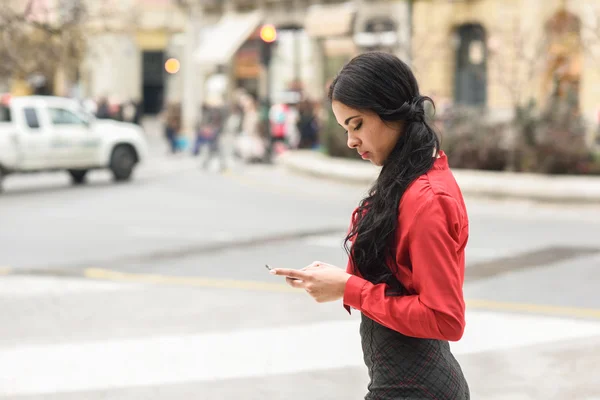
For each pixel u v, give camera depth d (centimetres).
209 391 678
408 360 303
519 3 3688
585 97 3428
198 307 962
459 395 307
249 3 5084
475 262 1238
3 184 2552
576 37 2762
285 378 708
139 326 882
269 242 1433
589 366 739
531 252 1327
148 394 673
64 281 1115
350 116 304
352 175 2394
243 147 3206
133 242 1442
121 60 6050
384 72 301
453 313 289
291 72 4844
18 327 883
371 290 298
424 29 4038
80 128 2475
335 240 1453
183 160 3416
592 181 1945
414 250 293
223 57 4969
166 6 6144
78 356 776
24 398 666
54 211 1891
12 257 1306
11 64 3250
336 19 4278
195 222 1691
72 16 3306
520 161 2164
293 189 2333
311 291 307
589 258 1275
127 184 2500
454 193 301
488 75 3750
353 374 717
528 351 784
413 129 301
